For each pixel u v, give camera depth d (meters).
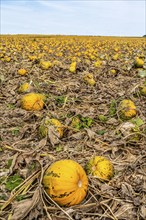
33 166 1.94
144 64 5.63
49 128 2.36
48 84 4.26
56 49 11.43
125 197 1.79
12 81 4.57
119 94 3.63
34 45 13.04
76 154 2.22
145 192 1.81
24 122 2.95
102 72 5.24
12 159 2.19
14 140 2.56
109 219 1.68
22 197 1.76
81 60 7.31
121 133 2.53
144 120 2.87
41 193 1.68
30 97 3.15
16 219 1.59
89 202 1.77
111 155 2.26
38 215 1.66
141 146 2.36
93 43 16.75
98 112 3.14
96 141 2.42
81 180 1.70
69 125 2.72
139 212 1.67
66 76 4.93
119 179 1.96
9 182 1.95
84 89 4.06
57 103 3.44
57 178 1.67
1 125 2.87
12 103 3.54
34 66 5.44
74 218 1.67
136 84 4.01
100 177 1.90
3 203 1.76
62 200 1.67
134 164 2.06
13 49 10.62
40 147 2.25
